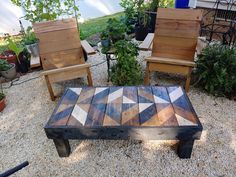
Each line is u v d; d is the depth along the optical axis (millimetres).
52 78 2215
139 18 3676
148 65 2324
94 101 1616
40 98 2393
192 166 1517
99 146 1712
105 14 5871
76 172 1519
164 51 2441
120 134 1386
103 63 3113
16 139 1837
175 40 2373
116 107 1535
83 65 2254
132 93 1699
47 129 1386
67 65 2432
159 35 2420
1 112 2188
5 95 2426
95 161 1590
